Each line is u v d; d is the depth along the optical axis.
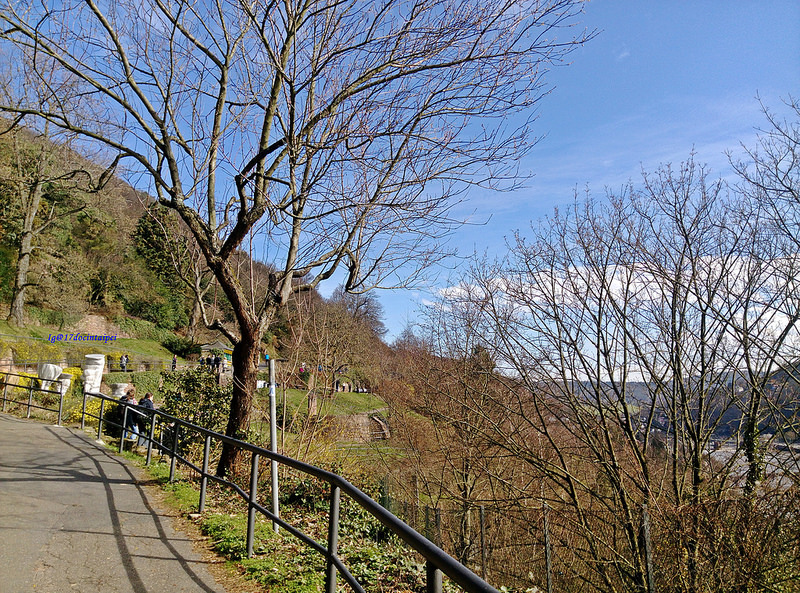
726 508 8.16
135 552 4.86
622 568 9.78
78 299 33.53
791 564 7.35
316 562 5.09
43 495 6.63
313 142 8.55
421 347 18.91
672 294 10.15
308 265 9.23
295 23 7.99
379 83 8.05
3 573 4.16
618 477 9.65
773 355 8.55
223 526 5.69
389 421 20.47
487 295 11.60
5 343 22.33
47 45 8.34
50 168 20.42
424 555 1.95
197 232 8.52
